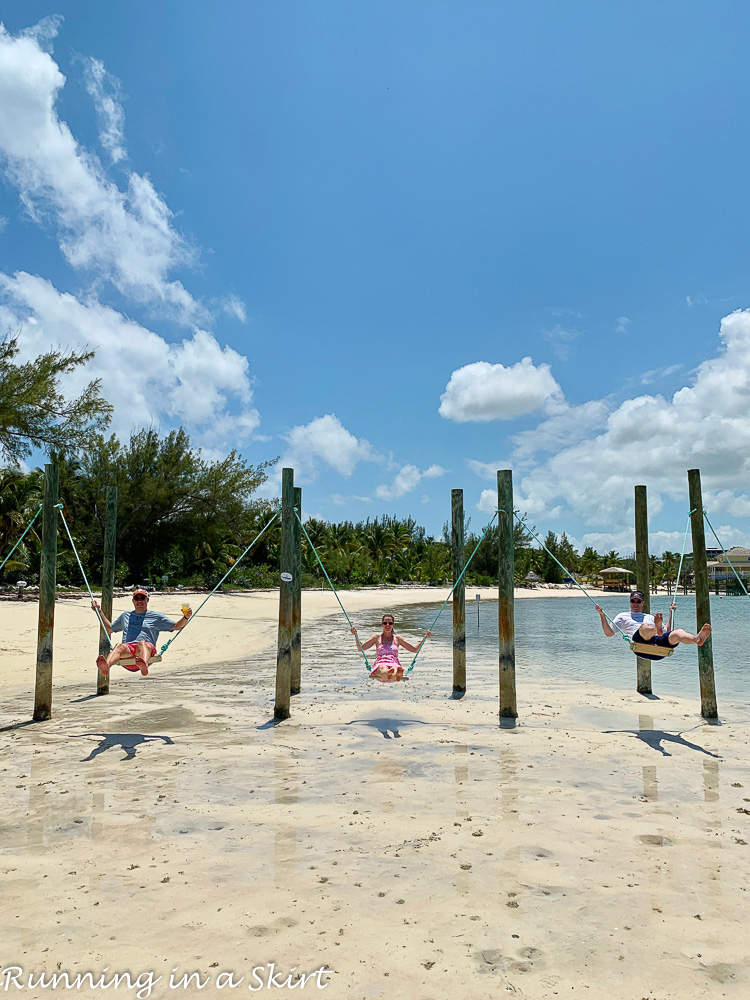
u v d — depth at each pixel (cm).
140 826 518
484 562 8994
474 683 1227
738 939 357
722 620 3250
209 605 3209
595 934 361
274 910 386
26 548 3272
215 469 4338
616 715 944
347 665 1469
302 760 706
